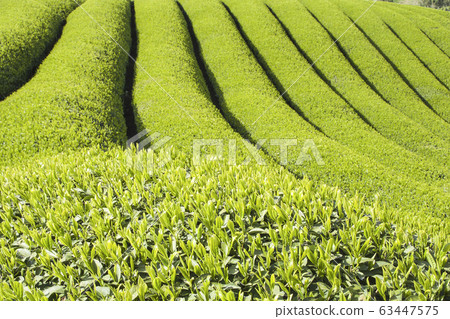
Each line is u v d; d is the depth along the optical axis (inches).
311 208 199.6
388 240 179.9
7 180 273.6
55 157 323.0
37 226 220.2
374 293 152.1
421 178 594.6
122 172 268.2
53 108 553.3
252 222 193.6
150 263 172.4
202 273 159.9
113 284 162.2
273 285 143.5
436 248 164.2
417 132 837.8
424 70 1218.0
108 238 183.3
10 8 1075.3
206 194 219.5
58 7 1195.9
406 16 1606.8
